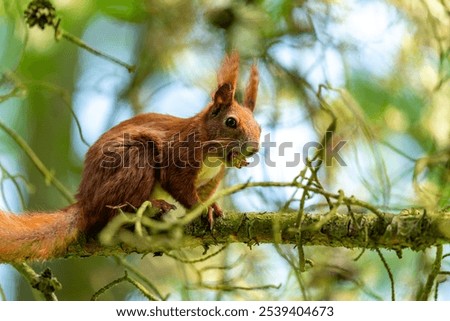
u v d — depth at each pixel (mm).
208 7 8898
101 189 6637
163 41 9516
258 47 8766
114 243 6410
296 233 6000
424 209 5777
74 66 11508
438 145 8312
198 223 6238
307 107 8492
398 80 9094
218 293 7441
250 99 7645
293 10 8898
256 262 8328
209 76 9477
